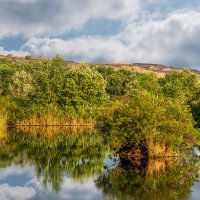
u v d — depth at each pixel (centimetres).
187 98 8762
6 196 2091
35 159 3152
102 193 2102
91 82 7538
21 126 5906
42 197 2059
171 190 2139
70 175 2567
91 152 3528
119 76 11412
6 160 3094
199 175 2473
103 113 3042
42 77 7406
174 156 2980
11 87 9644
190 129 2992
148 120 2841
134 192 2103
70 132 5275
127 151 3012
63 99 7344
